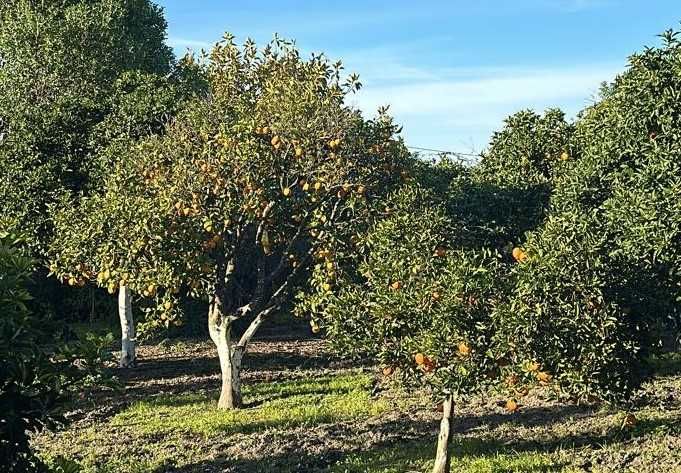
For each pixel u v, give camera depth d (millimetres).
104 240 13172
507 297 8516
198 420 13078
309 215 13328
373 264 9586
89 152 17047
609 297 8539
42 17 22453
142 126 16734
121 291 19312
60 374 4793
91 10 24625
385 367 9180
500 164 15211
